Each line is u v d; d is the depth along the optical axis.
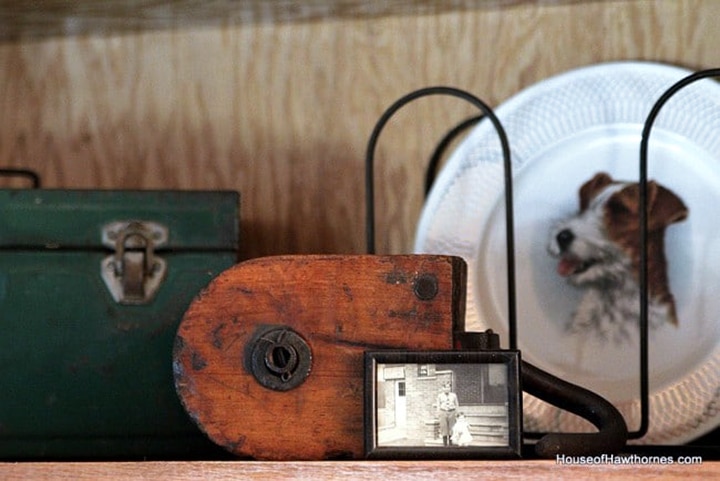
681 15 1.46
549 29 1.50
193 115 1.58
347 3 1.49
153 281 1.22
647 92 1.38
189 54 1.59
